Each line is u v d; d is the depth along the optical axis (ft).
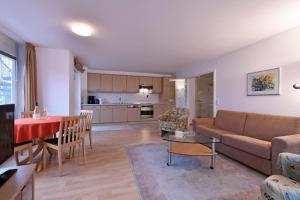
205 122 14.03
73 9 7.30
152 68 21.36
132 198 6.13
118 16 7.85
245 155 8.80
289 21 8.36
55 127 8.32
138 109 23.79
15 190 3.82
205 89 24.00
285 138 6.94
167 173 8.14
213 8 7.13
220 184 7.09
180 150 9.29
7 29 9.53
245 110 12.35
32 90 12.10
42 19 8.27
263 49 10.93
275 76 10.13
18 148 7.68
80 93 19.60
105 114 22.06
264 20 8.23
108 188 6.79
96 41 11.32
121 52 13.96
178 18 8.04
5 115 4.34
